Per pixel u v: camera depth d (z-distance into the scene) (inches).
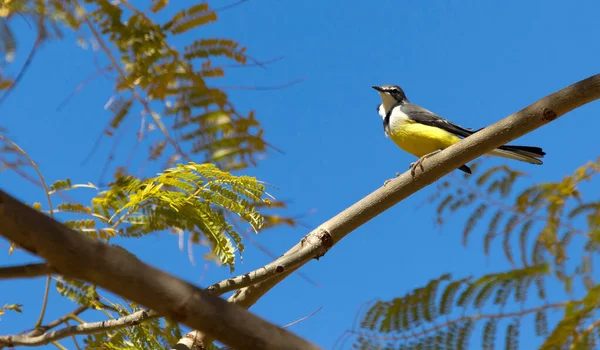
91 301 333.1
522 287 280.7
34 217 162.4
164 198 332.2
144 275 167.0
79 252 163.8
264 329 169.9
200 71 366.6
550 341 257.8
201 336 338.3
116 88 363.3
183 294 168.1
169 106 365.4
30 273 181.3
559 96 342.3
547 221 343.6
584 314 256.7
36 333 299.6
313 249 330.3
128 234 336.8
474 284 286.2
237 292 358.3
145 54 362.0
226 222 335.6
